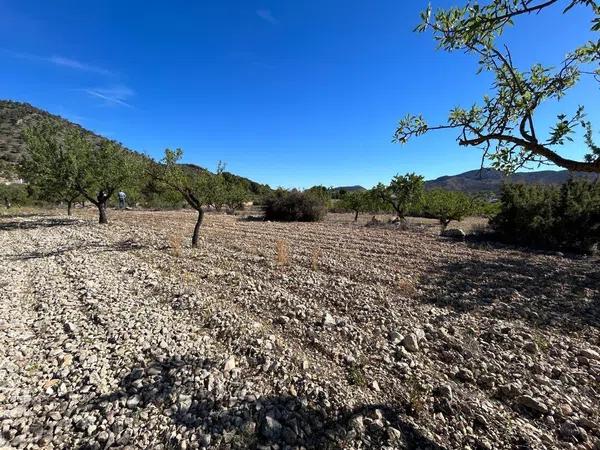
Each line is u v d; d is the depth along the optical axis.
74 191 18.69
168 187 11.08
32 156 15.78
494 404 3.35
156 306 5.64
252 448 2.73
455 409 3.23
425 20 2.43
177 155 10.59
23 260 8.88
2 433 2.84
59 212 24.91
